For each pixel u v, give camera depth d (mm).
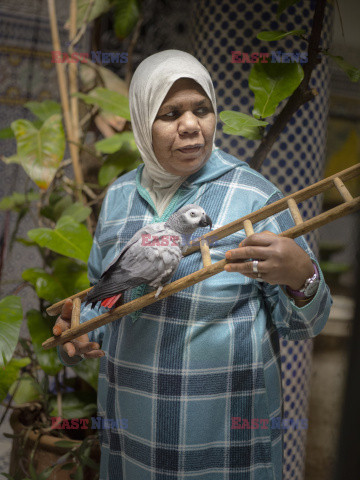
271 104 1068
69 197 1557
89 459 1220
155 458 848
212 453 843
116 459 929
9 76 1719
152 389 847
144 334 859
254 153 1196
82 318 992
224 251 831
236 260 695
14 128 1428
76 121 1551
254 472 855
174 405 832
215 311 836
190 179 893
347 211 571
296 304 746
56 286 1351
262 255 660
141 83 840
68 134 1540
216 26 1216
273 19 1187
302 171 1227
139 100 846
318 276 703
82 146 1525
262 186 877
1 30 1653
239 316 856
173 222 749
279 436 903
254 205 852
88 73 1616
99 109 1564
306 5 1188
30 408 1489
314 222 634
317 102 1223
